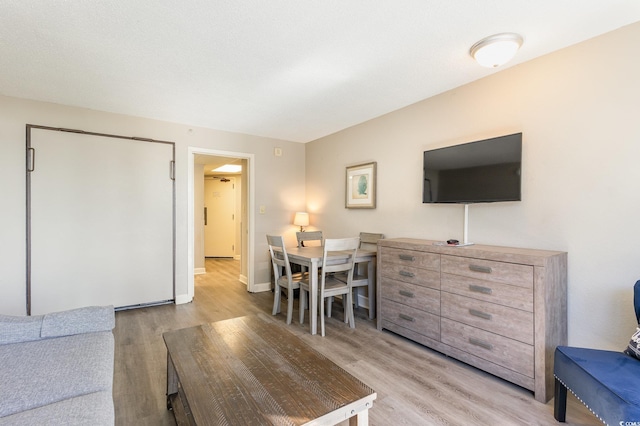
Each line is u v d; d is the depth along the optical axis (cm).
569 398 197
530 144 235
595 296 203
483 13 177
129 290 368
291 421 110
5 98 304
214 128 423
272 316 352
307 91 294
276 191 484
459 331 236
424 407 186
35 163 317
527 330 197
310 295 302
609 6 171
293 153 500
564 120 217
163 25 189
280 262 341
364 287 385
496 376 219
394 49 218
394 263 291
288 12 177
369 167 381
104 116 352
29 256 314
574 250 212
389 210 358
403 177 340
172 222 394
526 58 232
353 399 123
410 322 276
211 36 201
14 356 151
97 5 170
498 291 212
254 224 462
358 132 402
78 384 131
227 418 111
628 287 191
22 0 165
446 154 279
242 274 524
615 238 196
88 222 344
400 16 180
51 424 106
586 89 206
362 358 249
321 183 473
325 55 226
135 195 371
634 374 143
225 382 135
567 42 209
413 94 302
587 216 207
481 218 268
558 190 220
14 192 309
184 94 301
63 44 210
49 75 259
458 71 253
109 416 114
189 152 407
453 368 232
